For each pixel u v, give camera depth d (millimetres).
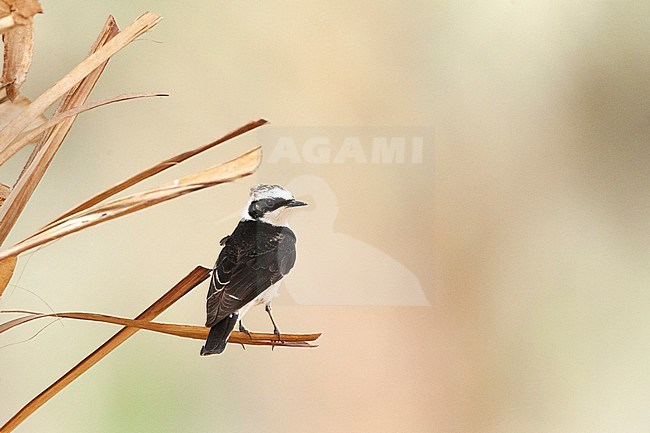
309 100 11672
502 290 11883
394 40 11820
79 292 10602
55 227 6852
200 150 6867
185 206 10055
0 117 6973
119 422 11008
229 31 11750
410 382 10961
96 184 11320
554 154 12391
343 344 10633
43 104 6934
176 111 11531
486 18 12180
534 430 11633
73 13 11727
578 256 12156
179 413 11094
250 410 11102
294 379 10984
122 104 11492
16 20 6852
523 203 12164
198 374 11203
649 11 12688
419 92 11898
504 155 12180
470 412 11391
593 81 12617
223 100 11656
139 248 10383
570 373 11781
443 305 11508
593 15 12539
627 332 12016
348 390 10930
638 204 12406
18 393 10602
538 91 12359
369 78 11750
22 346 10641
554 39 12469
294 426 10922
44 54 11641
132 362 11172
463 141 11984
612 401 11945
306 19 11727
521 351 11820
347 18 11711
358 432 10938
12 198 6969
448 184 11945
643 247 12297
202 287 10500
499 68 12227
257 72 11625
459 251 11789
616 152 12461
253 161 6824
